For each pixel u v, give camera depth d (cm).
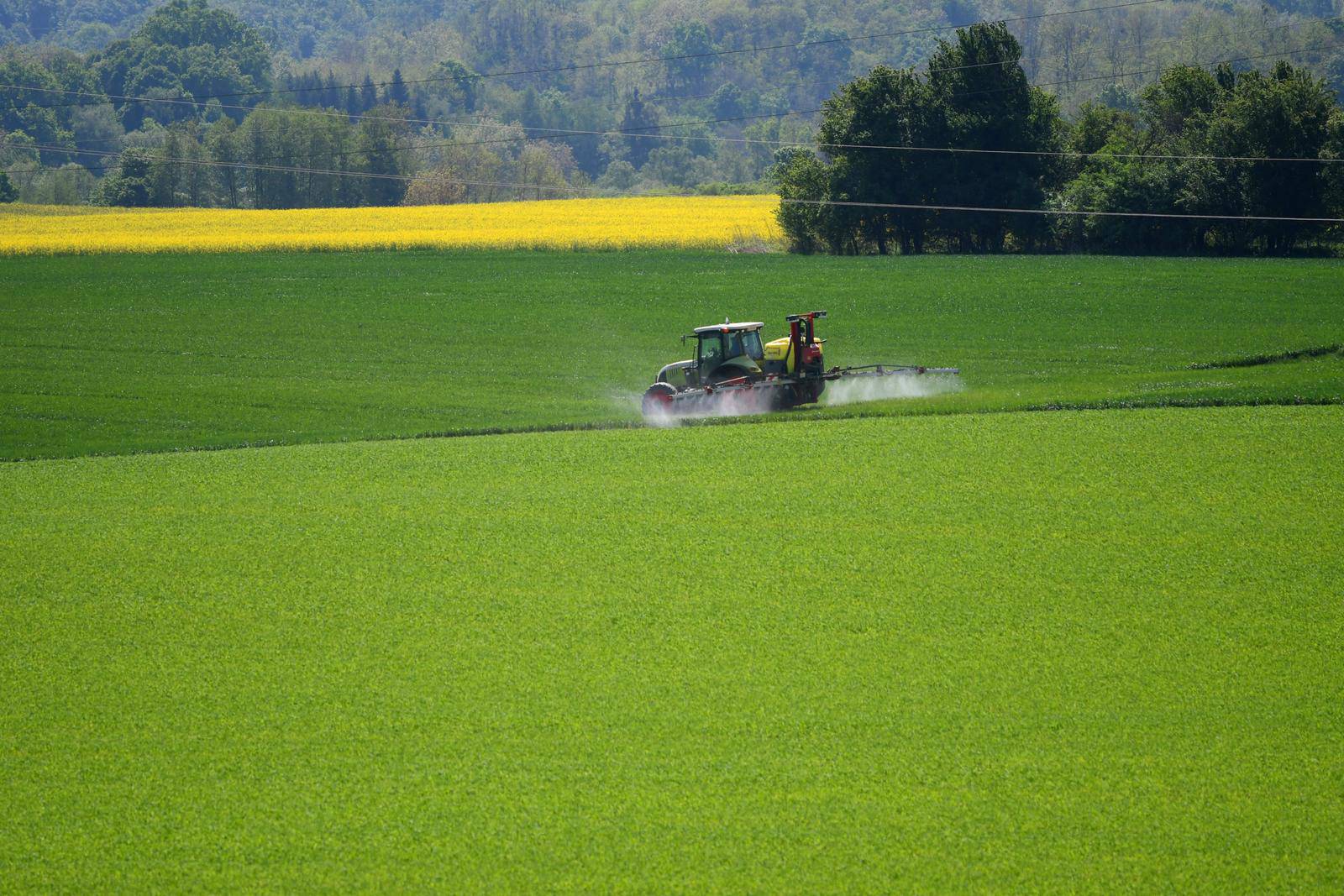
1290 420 10756
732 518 8581
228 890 4644
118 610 7294
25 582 7781
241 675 6394
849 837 4853
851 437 10725
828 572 7538
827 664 6322
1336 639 6475
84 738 5794
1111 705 5838
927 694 5975
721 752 5491
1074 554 7706
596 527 8512
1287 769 5272
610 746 5575
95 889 4672
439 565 7875
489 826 4981
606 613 7038
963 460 9812
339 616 7125
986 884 4562
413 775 5378
